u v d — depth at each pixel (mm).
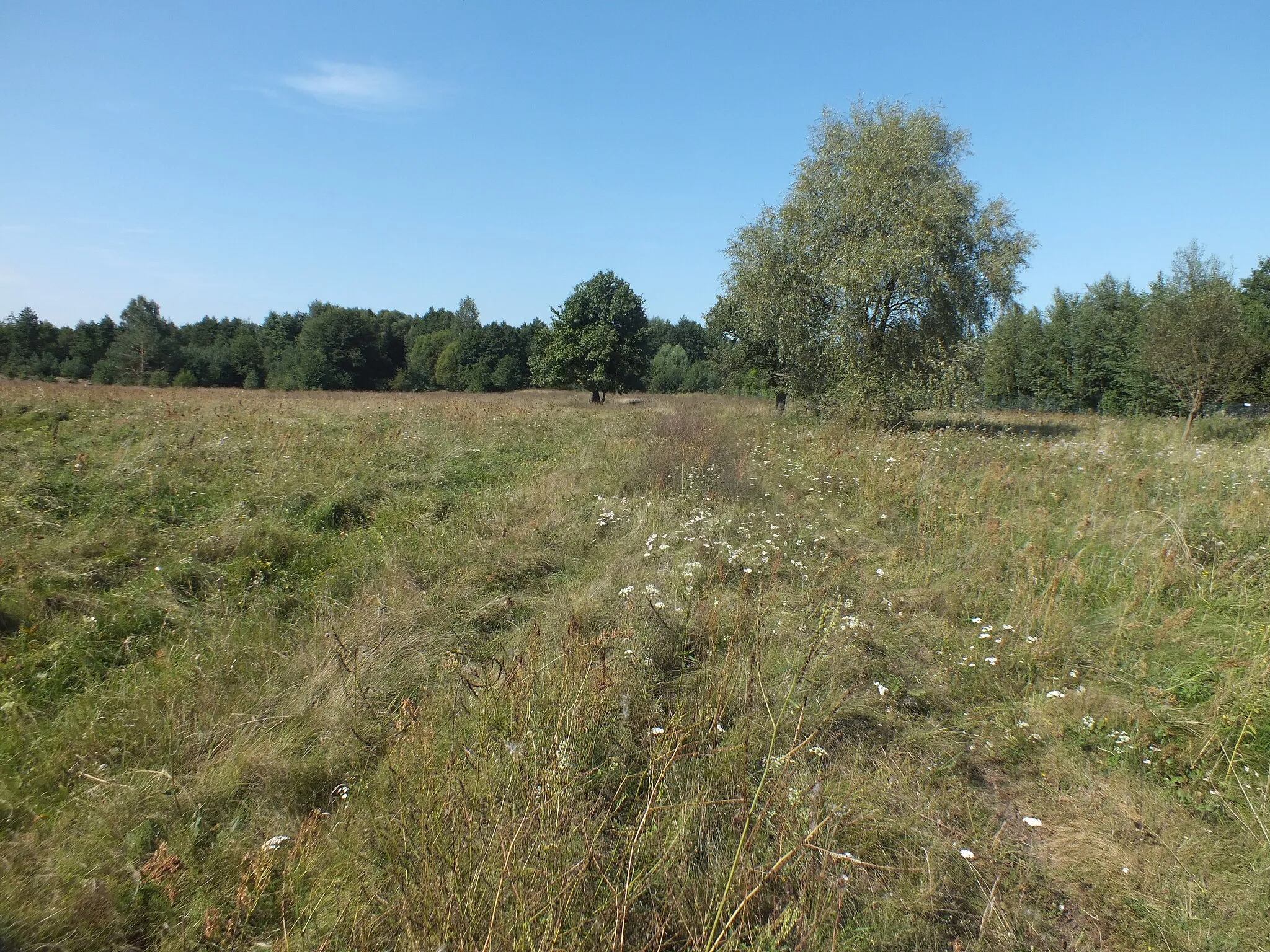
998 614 5289
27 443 8562
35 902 2463
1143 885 2779
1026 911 2664
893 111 18266
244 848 2807
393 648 4336
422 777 2918
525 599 5473
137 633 4609
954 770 3543
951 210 16938
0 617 4434
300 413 14609
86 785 3119
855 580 5969
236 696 3832
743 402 32594
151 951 2379
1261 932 2521
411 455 10250
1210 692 4012
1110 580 5617
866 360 17672
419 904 2221
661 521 7301
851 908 2572
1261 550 5812
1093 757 3617
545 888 2307
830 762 3463
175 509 6914
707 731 3480
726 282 20781
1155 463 9586
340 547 6516
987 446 11930
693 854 2717
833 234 18344
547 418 17000
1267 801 3143
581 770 3137
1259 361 17500
